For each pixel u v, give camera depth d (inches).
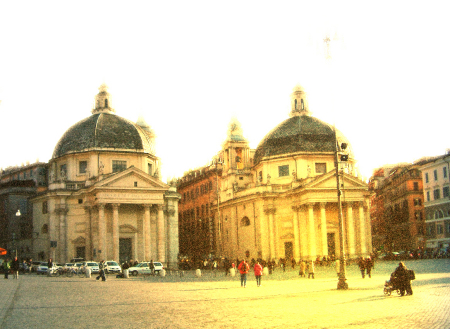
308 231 2908.5
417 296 945.5
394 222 4104.3
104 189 2527.1
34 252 2866.6
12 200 3383.4
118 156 2787.9
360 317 688.4
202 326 644.7
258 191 3063.5
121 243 2640.3
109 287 1408.7
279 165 3134.8
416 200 4042.8
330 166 3068.4
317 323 644.1
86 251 2657.5
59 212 2726.4
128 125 2913.4
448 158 3435.0
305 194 2866.6
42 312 818.8
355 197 2886.3
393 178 4542.3
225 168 3553.2
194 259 3740.2
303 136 3117.6
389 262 2869.1
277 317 708.7
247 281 1656.0
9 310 843.4
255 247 3085.6
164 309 845.2
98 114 2972.4
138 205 2652.6
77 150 2783.0
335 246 2947.8
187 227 4197.8
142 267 2263.8
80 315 778.8
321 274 2016.5
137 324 674.2
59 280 1797.5
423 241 3823.8
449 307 773.9
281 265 2866.6
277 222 3051.2
